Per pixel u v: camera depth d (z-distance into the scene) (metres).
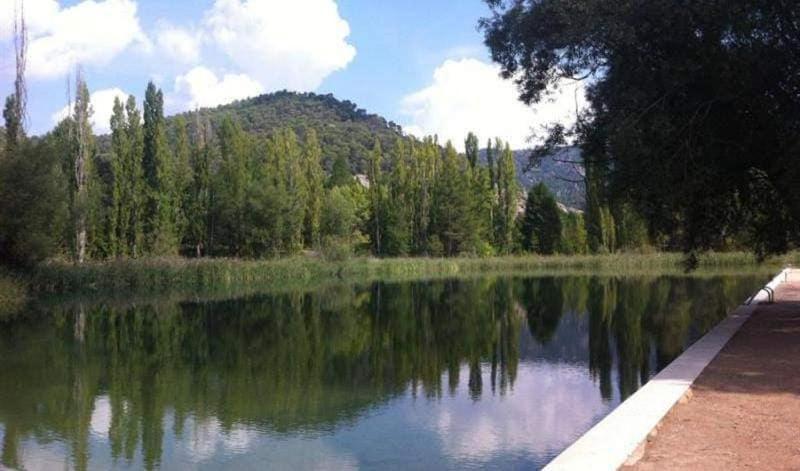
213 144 57.66
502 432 9.58
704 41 13.04
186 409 11.20
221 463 8.41
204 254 52.88
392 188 69.31
